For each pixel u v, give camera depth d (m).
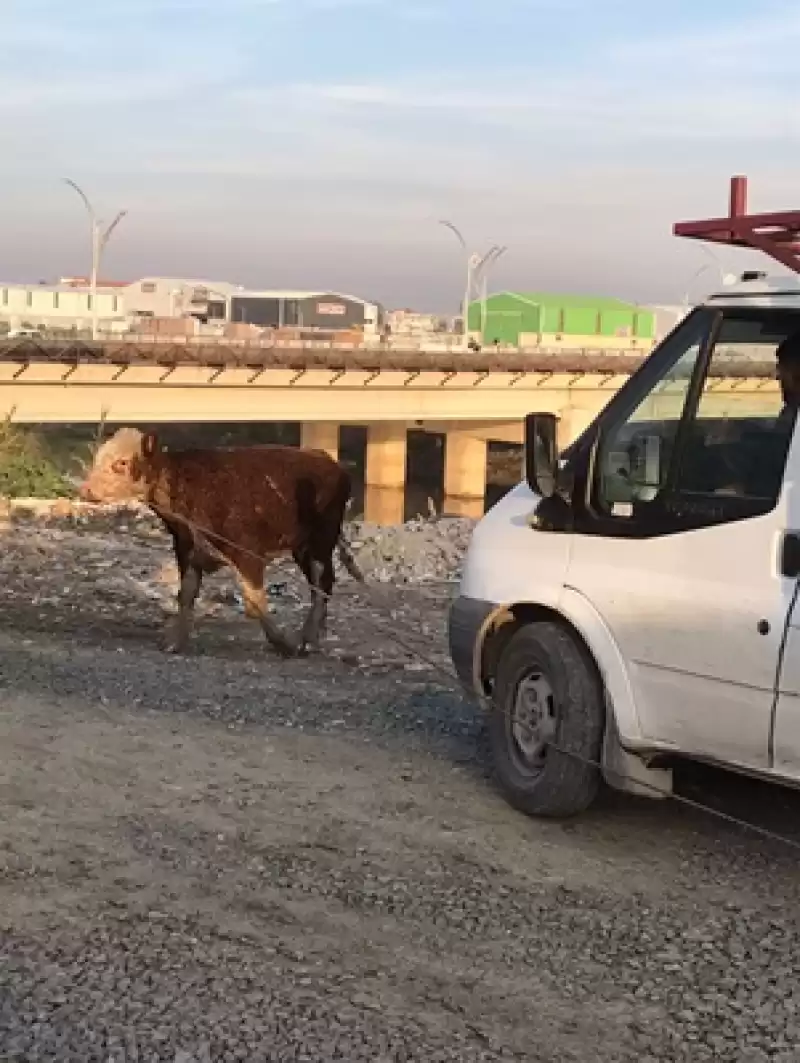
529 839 6.55
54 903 5.69
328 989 4.93
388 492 57.06
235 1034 4.57
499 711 7.06
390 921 5.56
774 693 5.73
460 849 6.39
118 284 134.25
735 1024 4.72
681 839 6.58
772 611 5.75
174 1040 4.53
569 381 55.88
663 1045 4.57
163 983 4.95
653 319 107.94
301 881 5.97
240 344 48.16
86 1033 4.57
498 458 68.81
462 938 5.41
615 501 6.56
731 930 5.51
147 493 11.36
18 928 5.43
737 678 5.89
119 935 5.37
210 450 11.78
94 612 13.92
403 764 7.82
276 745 8.20
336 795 7.20
